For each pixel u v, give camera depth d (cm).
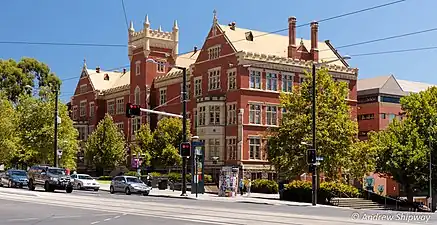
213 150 6662
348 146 4775
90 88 9631
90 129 9512
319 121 4728
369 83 8706
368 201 4609
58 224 2025
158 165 6862
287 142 4784
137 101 8294
